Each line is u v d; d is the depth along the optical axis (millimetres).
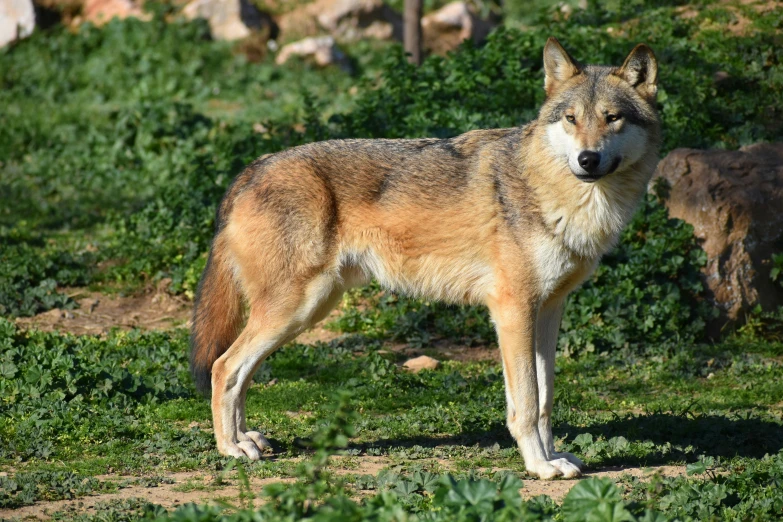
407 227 15164
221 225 15867
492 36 34531
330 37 51219
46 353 19234
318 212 15117
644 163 14641
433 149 15320
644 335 23016
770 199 24375
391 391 19578
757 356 21859
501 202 14602
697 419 17031
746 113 30281
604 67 14984
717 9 35250
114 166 37344
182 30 50719
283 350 22312
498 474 13922
